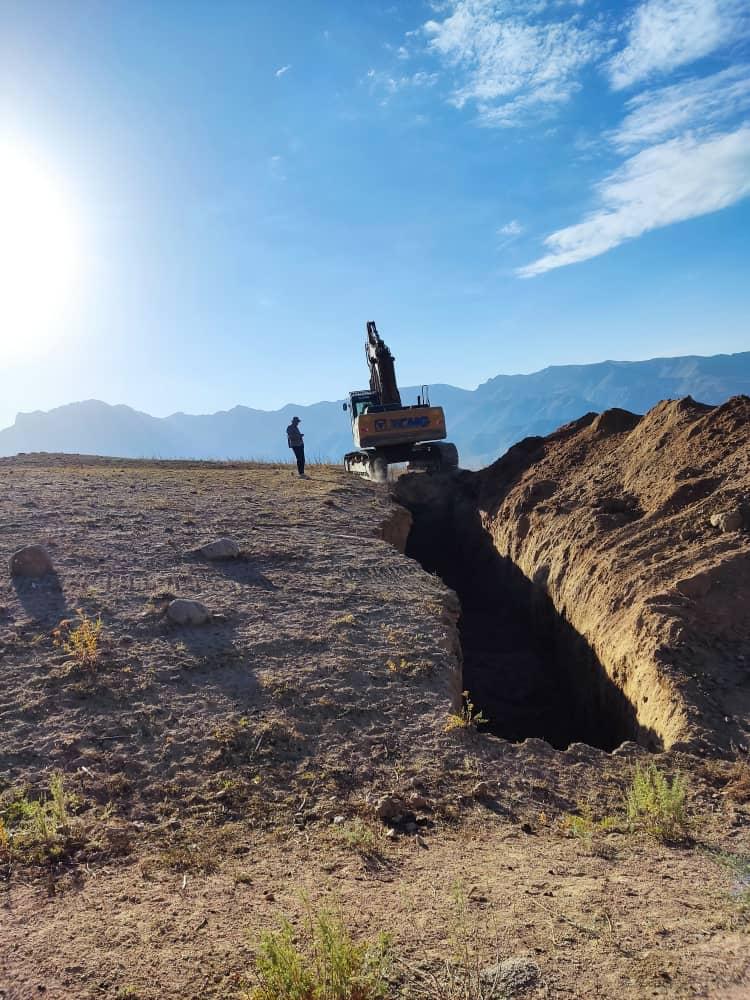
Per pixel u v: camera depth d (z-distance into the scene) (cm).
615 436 1719
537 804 569
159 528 1228
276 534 1259
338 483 1880
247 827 517
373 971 311
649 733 773
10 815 513
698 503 1099
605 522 1230
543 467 1792
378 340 2389
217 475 1934
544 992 311
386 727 680
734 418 1270
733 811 551
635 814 541
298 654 805
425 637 876
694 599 878
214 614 884
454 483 2228
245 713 680
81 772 576
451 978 322
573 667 1123
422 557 2005
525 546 1520
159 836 499
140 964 333
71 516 1263
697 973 327
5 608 862
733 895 414
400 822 533
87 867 450
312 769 604
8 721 641
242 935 361
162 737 635
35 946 350
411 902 400
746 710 730
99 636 802
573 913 386
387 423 2183
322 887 423
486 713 1102
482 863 462
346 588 1021
